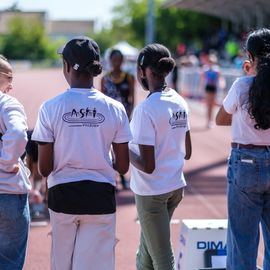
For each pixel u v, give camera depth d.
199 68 31.06
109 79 9.87
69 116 4.36
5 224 4.55
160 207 5.04
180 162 5.10
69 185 4.38
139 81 5.18
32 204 8.52
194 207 9.57
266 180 4.81
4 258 4.61
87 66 4.39
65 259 4.47
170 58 5.04
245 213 4.88
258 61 4.79
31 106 26.16
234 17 31.86
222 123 5.07
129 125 4.60
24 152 4.79
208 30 53.44
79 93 4.41
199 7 30.30
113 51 9.81
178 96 5.12
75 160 4.38
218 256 5.64
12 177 4.49
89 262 4.40
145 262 5.33
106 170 4.48
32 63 103.50
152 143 4.89
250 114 4.73
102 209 4.41
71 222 4.42
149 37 33.28
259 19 27.66
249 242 4.89
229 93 4.93
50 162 4.43
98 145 4.41
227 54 36.72
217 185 11.33
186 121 5.13
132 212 9.12
